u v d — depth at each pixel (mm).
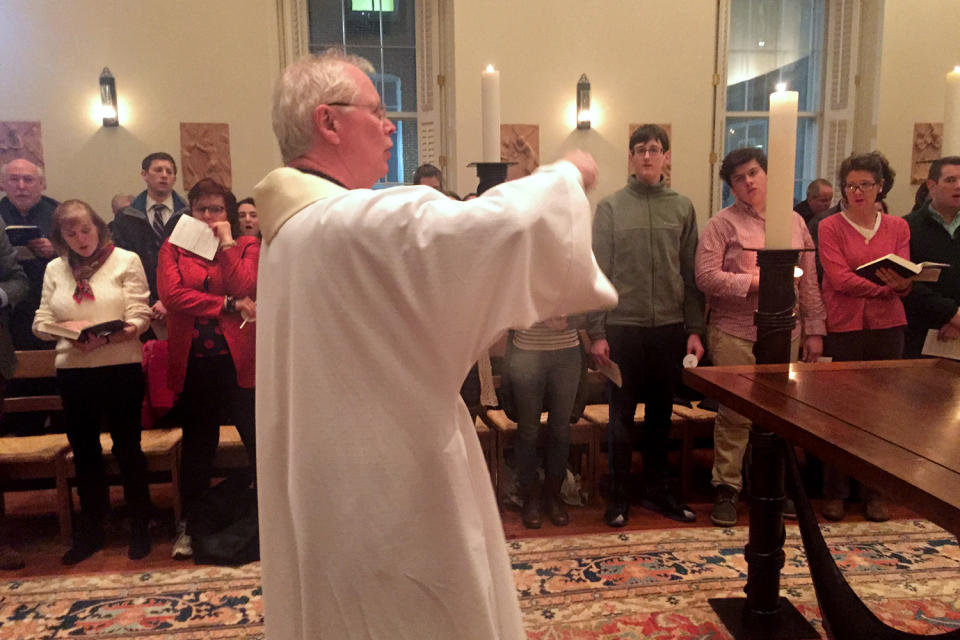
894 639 1841
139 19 5320
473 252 1008
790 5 6547
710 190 6160
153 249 4039
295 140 1209
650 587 2717
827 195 5125
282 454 1173
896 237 3346
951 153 2457
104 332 2875
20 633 2488
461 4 5598
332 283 1057
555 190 1055
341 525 1065
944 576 2803
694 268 3346
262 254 1227
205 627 2508
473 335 1041
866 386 1735
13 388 3877
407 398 1063
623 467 3363
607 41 5832
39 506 3740
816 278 3443
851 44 6355
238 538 3010
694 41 5965
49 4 5215
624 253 3254
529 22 5715
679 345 3328
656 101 5961
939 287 3402
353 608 1074
